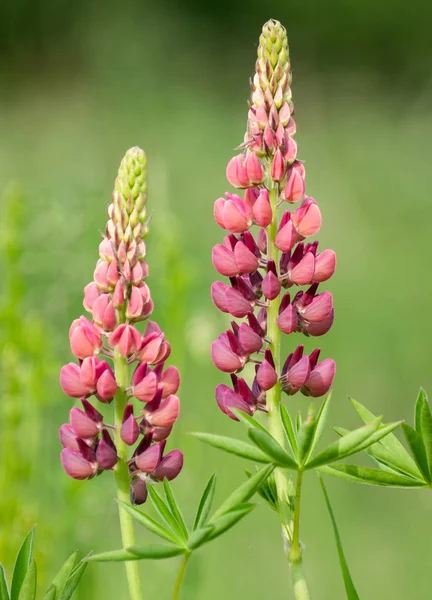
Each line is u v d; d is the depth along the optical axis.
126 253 0.93
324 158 4.26
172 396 0.92
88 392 0.92
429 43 7.03
